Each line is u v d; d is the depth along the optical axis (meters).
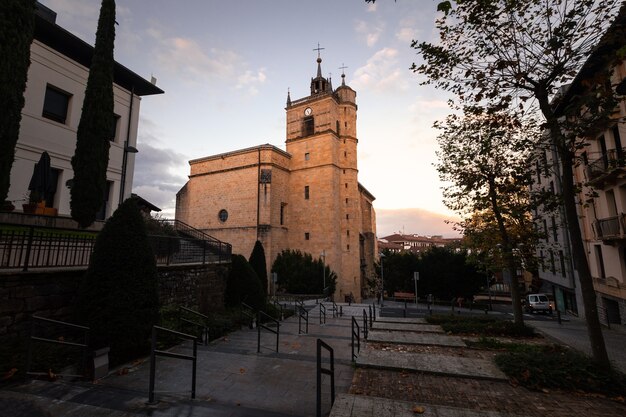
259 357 8.66
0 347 6.29
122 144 16.33
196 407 4.93
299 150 44.91
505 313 25.56
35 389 5.26
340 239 42.84
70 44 14.37
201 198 45.53
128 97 16.88
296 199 44.00
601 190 16.66
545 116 7.37
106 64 13.07
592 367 6.66
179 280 12.53
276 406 5.53
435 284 32.41
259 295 16.67
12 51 8.56
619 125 13.93
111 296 7.37
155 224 18.77
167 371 7.11
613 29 6.14
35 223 10.64
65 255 8.91
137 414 4.52
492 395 6.04
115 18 13.67
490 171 12.34
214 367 7.61
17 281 6.89
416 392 6.18
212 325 11.45
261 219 39.44
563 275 24.56
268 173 40.09
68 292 8.00
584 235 19.92
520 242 13.70
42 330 7.30
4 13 8.47
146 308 7.93
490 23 7.09
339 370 7.71
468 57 7.57
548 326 16.91
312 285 34.69
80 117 13.73
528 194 11.49
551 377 6.49
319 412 4.73
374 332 12.45
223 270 16.08
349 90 47.12
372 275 53.94
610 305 17.89
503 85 7.50
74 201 11.88
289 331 13.51
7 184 8.45
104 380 6.36
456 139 12.97
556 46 6.67
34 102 12.76
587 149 17.17
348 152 45.19
